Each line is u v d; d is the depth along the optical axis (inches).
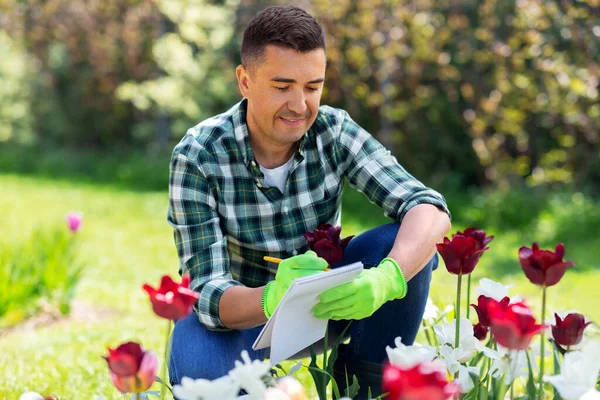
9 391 109.3
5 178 459.2
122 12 493.7
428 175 373.4
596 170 329.1
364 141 90.7
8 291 173.8
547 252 66.1
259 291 73.9
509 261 241.6
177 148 85.3
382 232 86.0
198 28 414.9
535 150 340.8
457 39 337.4
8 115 537.6
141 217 332.5
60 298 181.0
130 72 496.4
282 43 76.1
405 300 83.1
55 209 347.6
